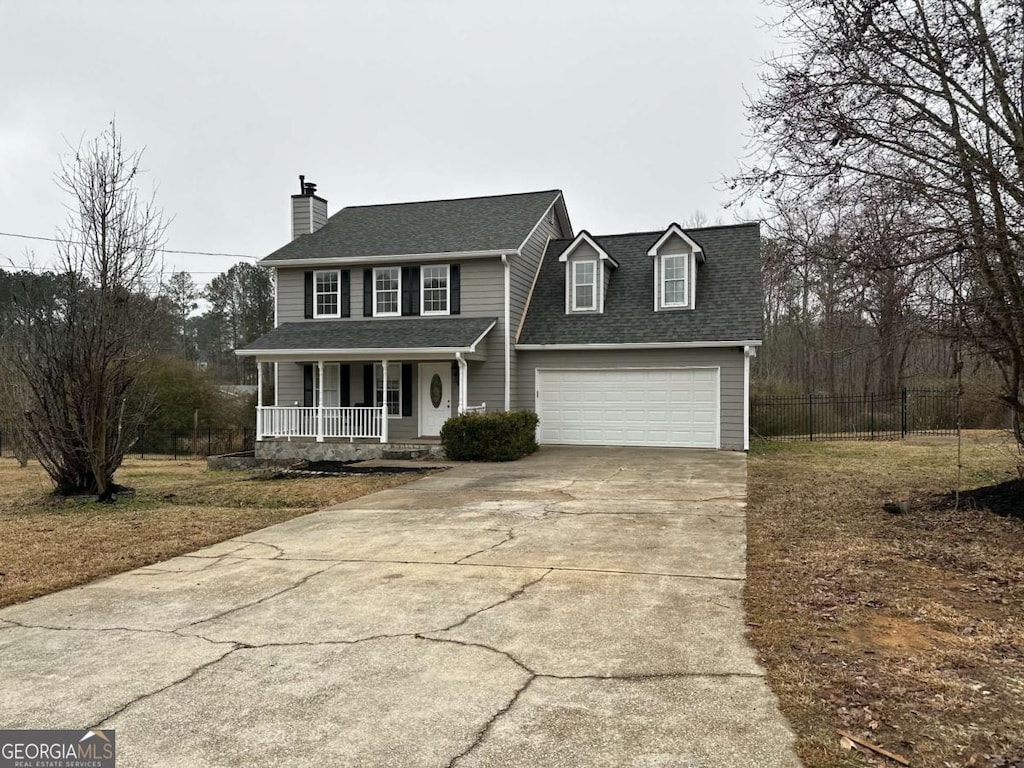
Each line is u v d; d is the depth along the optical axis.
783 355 33.12
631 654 4.46
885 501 9.52
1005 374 8.02
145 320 12.21
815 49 7.47
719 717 3.61
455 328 17.55
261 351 17.59
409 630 4.98
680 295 17.86
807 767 3.13
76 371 11.33
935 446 18.14
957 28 7.00
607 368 17.78
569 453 16.53
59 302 11.71
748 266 18.53
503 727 3.55
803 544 7.27
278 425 18.12
